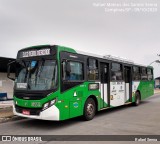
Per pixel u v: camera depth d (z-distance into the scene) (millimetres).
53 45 8891
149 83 19266
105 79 12273
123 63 14383
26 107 8859
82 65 10250
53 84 8523
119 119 10914
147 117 11508
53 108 8383
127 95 14961
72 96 9336
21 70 9539
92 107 10867
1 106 14438
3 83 18578
